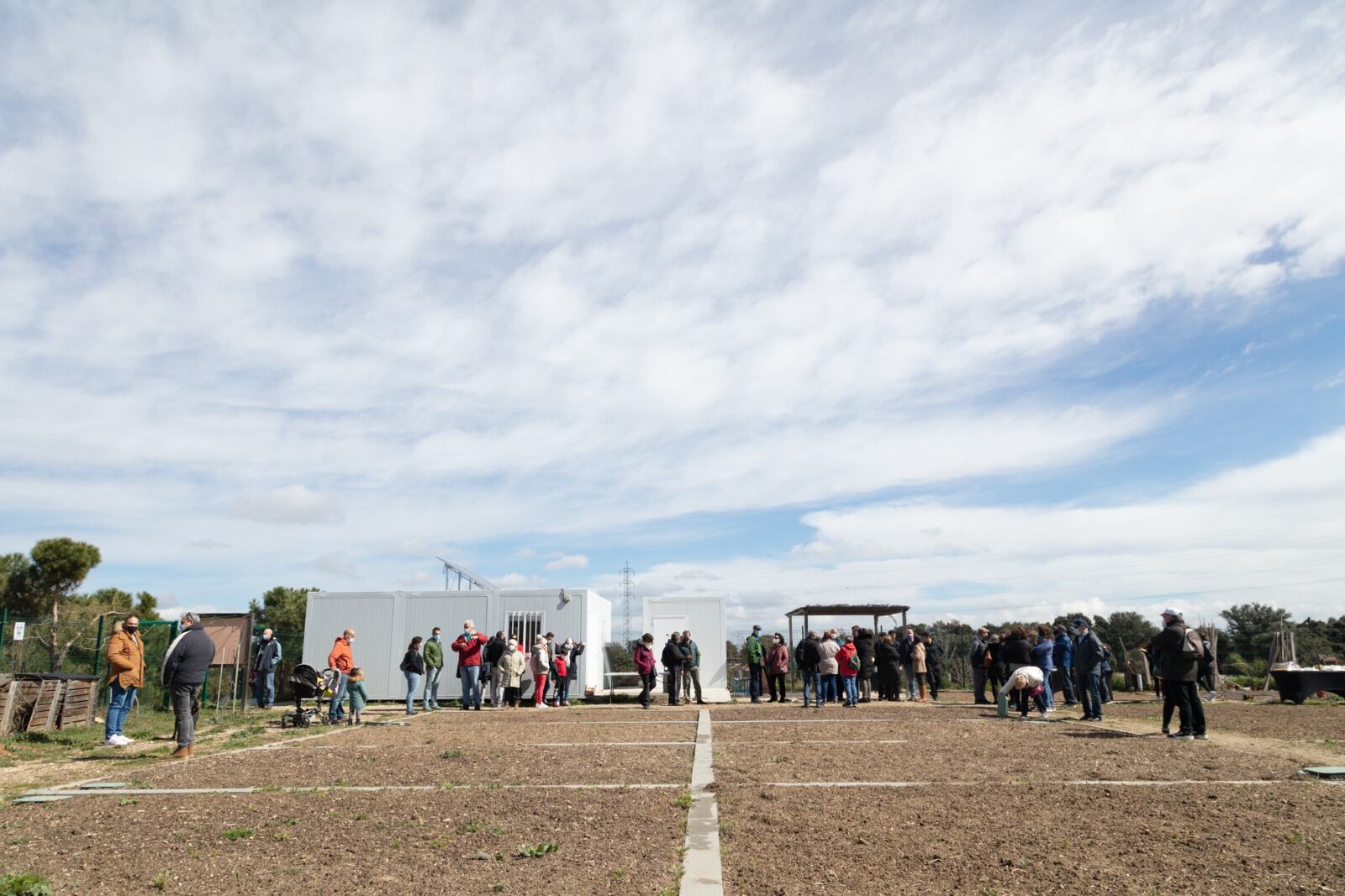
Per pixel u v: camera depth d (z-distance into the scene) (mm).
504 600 23609
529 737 12852
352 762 10250
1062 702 20844
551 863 5656
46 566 27969
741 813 7086
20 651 19484
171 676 11062
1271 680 29391
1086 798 7574
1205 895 4969
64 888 5254
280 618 42156
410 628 23562
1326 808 7113
